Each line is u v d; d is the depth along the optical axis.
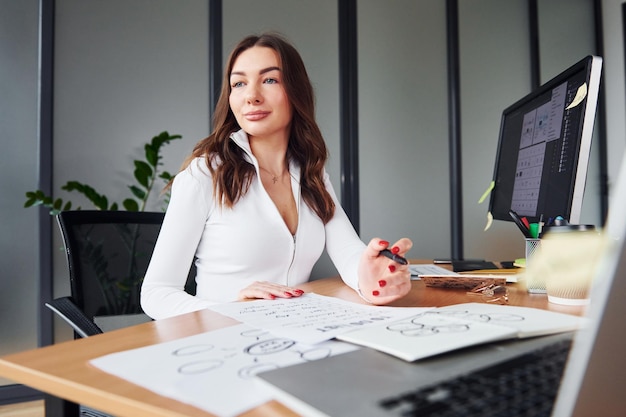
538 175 1.11
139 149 2.40
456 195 3.01
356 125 2.84
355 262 1.03
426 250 2.97
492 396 0.33
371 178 2.88
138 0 2.41
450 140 3.04
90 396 0.40
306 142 1.24
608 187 3.29
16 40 2.21
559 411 0.30
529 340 0.49
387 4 2.95
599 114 3.32
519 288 0.90
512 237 2.97
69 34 2.28
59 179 2.26
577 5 3.35
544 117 1.11
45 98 2.22
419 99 3.00
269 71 1.13
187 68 2.50
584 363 0.29
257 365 0.44
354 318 0.63
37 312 2.19
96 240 1.24
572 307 0.71
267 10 2.67
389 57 2.95
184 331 0.58
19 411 2.00
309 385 0.37
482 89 3.11
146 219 1.36
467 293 0.88
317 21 2.79
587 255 0.69
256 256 1.09
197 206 1.06
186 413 0.35
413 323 0.55
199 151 1.17
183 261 1.03
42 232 2.19
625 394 0.30
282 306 0.73
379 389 0.36
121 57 2.38
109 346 0.52
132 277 1.27
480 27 3.12
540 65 3.23
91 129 2.32
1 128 2.18
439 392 0.34
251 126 1.13
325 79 2.81
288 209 1.19
